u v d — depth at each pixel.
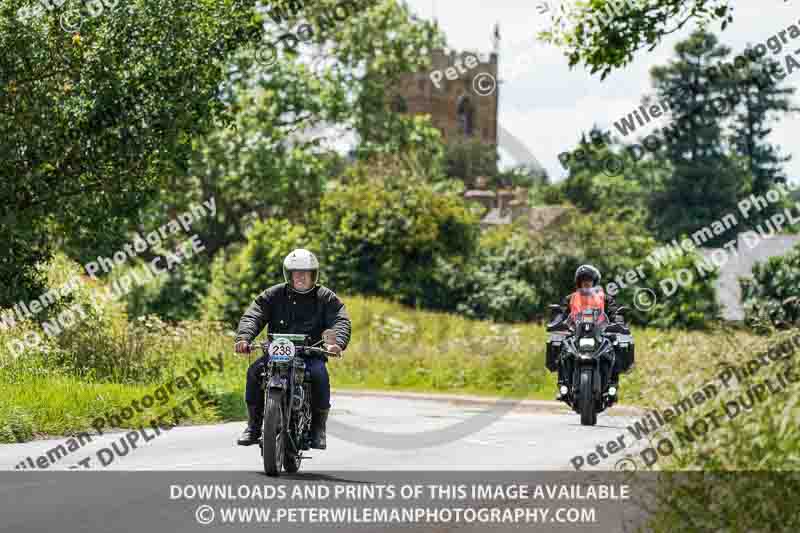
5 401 36.16
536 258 126.44
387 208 122.81
